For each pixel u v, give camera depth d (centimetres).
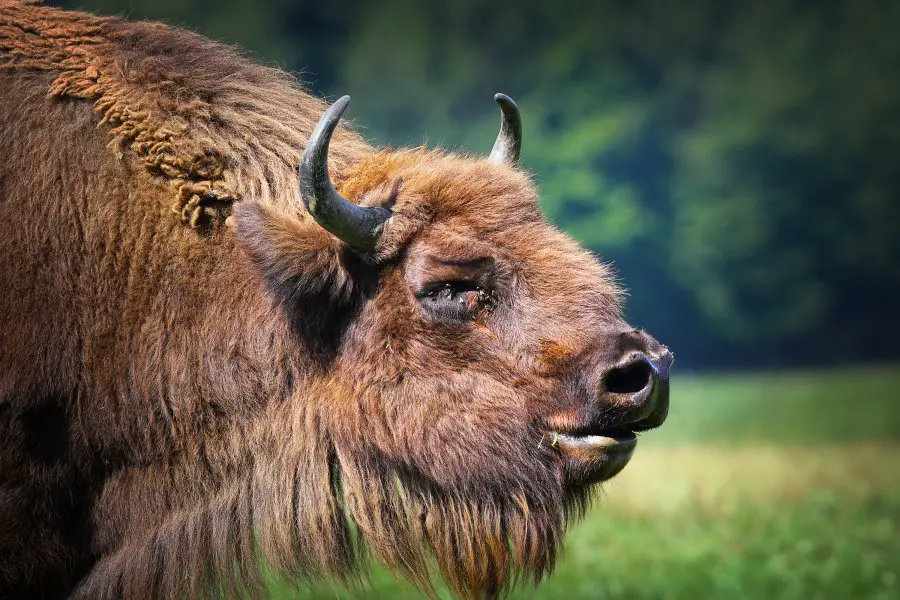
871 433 8675
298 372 2072
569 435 1994
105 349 2020
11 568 1981
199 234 2067
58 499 2023
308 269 1966
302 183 1912
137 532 2056
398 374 2019
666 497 4653
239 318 2059
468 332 2006
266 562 2112
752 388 12838
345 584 2139
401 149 2252
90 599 2034
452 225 2023
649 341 1969
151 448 2050
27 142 2039
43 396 1984
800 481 5262
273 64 2416
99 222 2033
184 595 2070
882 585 3027
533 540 2058
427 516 2091
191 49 2238
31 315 1980
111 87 2098
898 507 4294
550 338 1983
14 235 1992
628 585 3102
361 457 2066
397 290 2019
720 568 3234
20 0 2220
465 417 2002
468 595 2114
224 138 2125
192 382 2048
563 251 2050
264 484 2081
